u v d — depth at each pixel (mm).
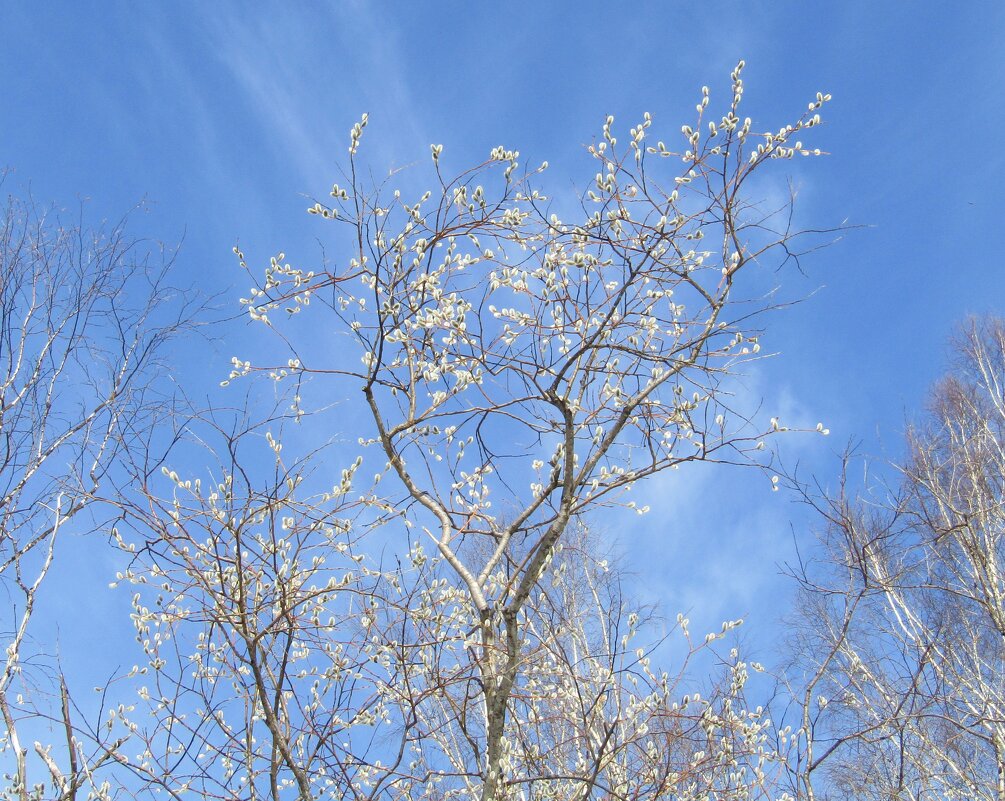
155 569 4184
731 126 4148
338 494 4160
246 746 3678
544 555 3975
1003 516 7406
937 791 6172
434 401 4289
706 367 3893
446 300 4273
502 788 3826
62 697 3484
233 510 3727
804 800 4281
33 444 4484
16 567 4062
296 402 4059
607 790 3797
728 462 4184
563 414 4008
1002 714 5797
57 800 3434
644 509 4371
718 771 4379
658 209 4168
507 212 4191
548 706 4445
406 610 3834
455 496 4664
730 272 4094
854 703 5461
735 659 4586
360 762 3701
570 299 4176
